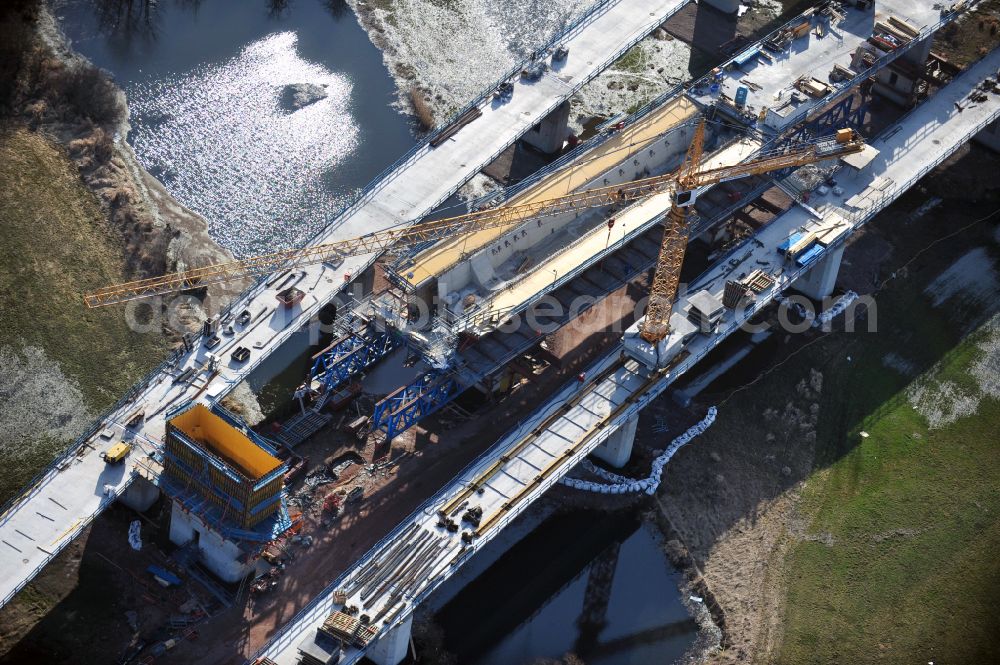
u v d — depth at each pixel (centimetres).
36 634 19550
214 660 19438
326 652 18488
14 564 19312
